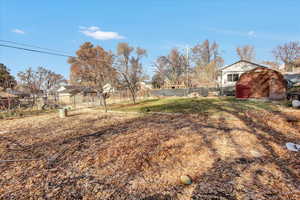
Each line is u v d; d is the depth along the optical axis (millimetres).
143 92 27672
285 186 2406
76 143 4664
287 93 13977
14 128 7188
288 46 33344
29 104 17828
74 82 36781
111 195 2320
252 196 2203
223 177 2709
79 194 2361
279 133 5074
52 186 2588
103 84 17250
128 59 35375
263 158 3402
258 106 10641
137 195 2307
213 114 8312
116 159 3504
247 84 15906
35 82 18828
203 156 3553
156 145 4227
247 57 42594
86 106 16797
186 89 25719
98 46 37344
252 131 5289
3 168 3252
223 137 4750
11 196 2346
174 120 7414
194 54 41625
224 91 21672
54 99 19766
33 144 4766
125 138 4906
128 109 12156
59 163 3424
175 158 3484
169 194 2311
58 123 7898
